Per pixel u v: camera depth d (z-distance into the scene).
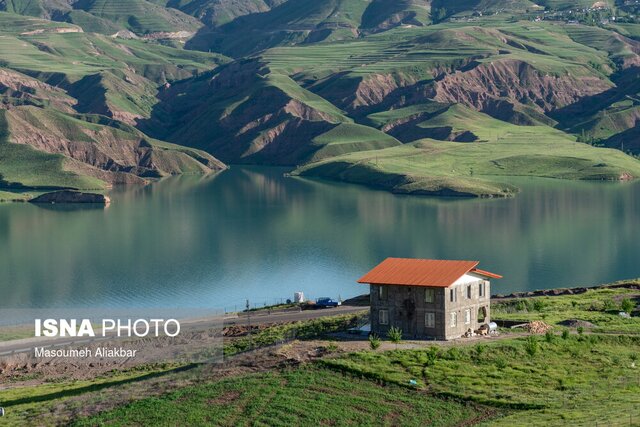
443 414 113.44
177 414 113.25
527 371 127.06
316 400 116.69
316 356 131.00
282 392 118.69
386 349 132.88
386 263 149.62
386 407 115.19
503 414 112.62
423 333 141.25
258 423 110.69
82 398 121.00
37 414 116.12
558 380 124.00
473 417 112.69
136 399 118.44
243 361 132.00
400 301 142.62
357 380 122.50
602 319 162.12
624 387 119.94
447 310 139.88
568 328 151.62
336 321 161.62
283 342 145.25
